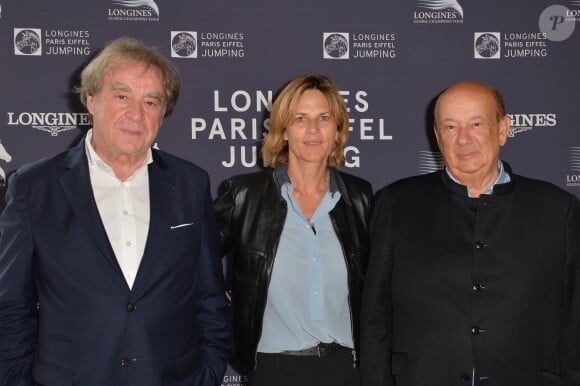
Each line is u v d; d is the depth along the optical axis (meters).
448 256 2.36
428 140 3.61
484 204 2.38
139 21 3.49
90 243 2.12
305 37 3.56
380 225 2.53
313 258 2.63
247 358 2.66
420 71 3.60
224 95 3.54
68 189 2.17
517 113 3.62
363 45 3.58
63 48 3.46
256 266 2.65
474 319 2.28
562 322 2.36
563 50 3.62
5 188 3.44
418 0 3.58
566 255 2.35
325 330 2.59
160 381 2.14
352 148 3.60
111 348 2.09
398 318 2.43
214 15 3.52
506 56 3.61
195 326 2.34
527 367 2.28
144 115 2.20
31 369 2.17
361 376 2.48
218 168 3.56
